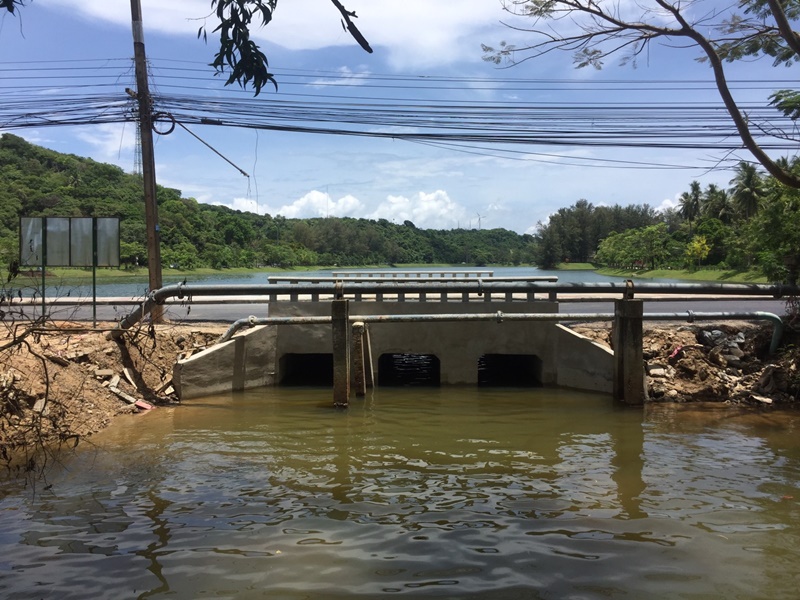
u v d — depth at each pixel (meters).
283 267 90.00
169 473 8.94
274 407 13.52
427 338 16.25
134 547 6.41
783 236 16.62
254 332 15.73
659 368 14.80
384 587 5.55
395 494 8.06
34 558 6.15
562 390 15.43
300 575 5.79
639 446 10.41
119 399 13.02
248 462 9.48
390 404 13.84
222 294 14.42
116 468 9.16
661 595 5.46
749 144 12.48
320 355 19.95
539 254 134.50
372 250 148.88
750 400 13.70
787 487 8.35
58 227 14.30
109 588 5.53
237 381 15.29
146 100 17.00
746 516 7.32
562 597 5.39
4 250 14.32
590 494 8.08
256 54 4.24
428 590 5.50
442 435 11.13
